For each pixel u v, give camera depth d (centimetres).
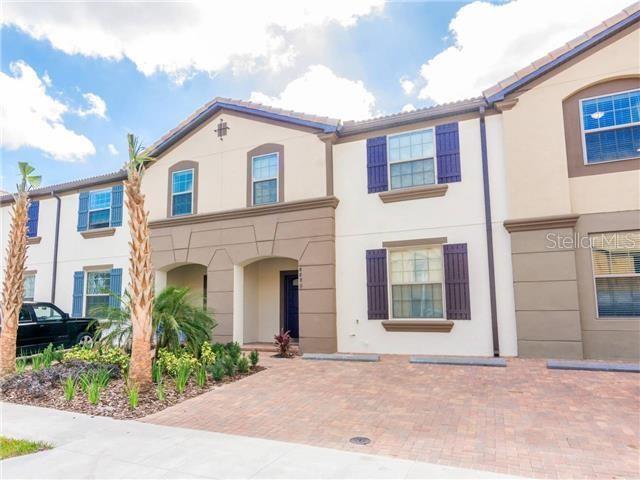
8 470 442
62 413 654
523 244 996
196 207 1379
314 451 478
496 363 913
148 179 1477
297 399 707
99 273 1617
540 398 670
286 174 1258
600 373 827
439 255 1096
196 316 971
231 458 462
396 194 1131
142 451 490
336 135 1224
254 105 1316
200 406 679
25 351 1190
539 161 1006
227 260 1303
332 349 1133
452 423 568
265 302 1438
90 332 1345
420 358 995
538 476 408
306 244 1196
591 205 964
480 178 1068
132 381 754
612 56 972
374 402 677
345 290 1173
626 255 931
